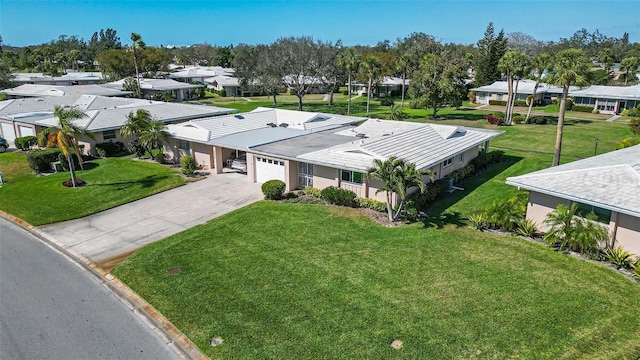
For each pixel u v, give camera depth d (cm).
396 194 2211
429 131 3056
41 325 1384
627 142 3344
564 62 2812
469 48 11800
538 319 1332
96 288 1606
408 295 1479
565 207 1742
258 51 7519
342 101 7962
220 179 2925
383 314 1379
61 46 14925
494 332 1279
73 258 1856
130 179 2928
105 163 3359
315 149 2758
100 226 2192
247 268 1695
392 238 1922
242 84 7538
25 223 2258
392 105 6956
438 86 5462
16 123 4141
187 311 1426
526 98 6912
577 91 6272
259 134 3309
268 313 1400
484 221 2008
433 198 2386
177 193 2659
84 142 3650
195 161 3094
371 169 2011
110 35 18750
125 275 1675
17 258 1862
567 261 1666
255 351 1228
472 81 8794
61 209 2427
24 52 13225
